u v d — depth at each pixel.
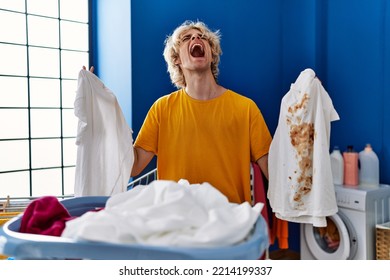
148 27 2.09
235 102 1.46
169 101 1.48
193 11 2.24
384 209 2.07
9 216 1.46
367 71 2.29
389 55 2.18
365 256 1.99
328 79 2.51
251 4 2.49
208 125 1.42
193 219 0.64
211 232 0.60
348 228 2.06
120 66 2.13
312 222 1.68
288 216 1.70
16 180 2.16
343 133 2.46
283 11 2.66
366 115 2.32
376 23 2.23
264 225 0.70
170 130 1.46
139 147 1.48
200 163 1.42
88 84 1.29
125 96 2.09
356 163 2.15
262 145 1.48
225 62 2.36
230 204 0.80
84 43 2.41
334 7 2.45
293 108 1.68
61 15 2.32
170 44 1.56
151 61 2.11
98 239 0.61
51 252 0.62
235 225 0.62
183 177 1.43
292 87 1.70
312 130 1.67
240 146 1.45
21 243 0.63
